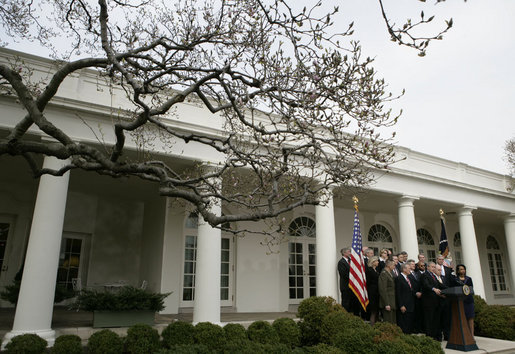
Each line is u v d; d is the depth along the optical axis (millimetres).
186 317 11438
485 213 19328
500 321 10562
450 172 17391
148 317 9438
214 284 9891
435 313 9469
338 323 8344
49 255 8039
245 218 4625
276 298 14570
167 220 13164
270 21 4723
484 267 23219
